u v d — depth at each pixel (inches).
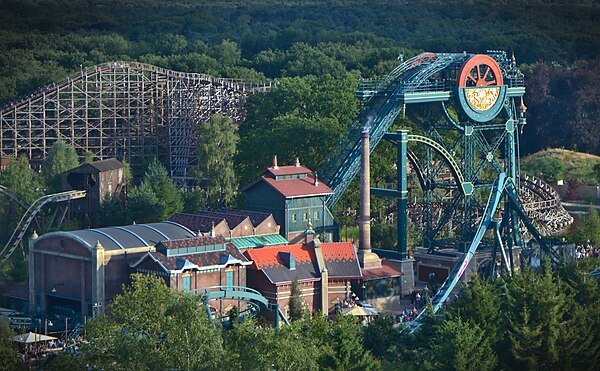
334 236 7760.8
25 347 6023.6
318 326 5654.5
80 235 6796.3
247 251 6934.1
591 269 7401.6
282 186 7568.9
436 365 5531.5
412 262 7588.6
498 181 7780.5
